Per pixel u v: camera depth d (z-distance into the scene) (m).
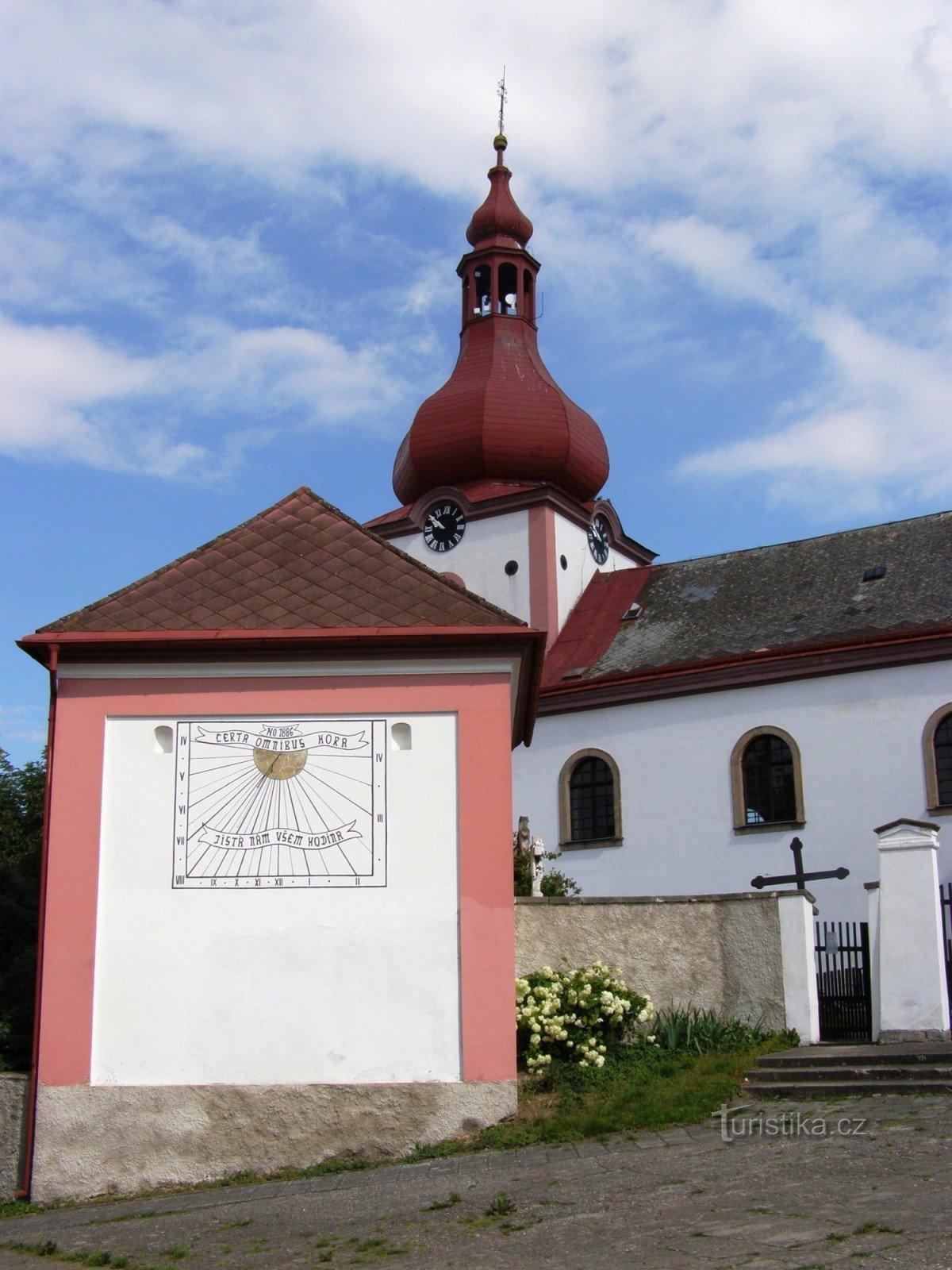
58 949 13.41
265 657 14.08
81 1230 11.07
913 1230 7.97
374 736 13.93
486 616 14.27
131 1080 13.12
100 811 13.75
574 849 32.84
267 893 13.55
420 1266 8.43
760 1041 14.66
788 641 31.66
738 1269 7.47
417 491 42.88
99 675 14.09
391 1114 12.96
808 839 29.64
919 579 31.72
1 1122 13.18
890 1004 14.59
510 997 13.20
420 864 13.60
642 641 34.88
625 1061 14.04
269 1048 13.19
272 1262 9.04
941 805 28.27
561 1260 8.15
